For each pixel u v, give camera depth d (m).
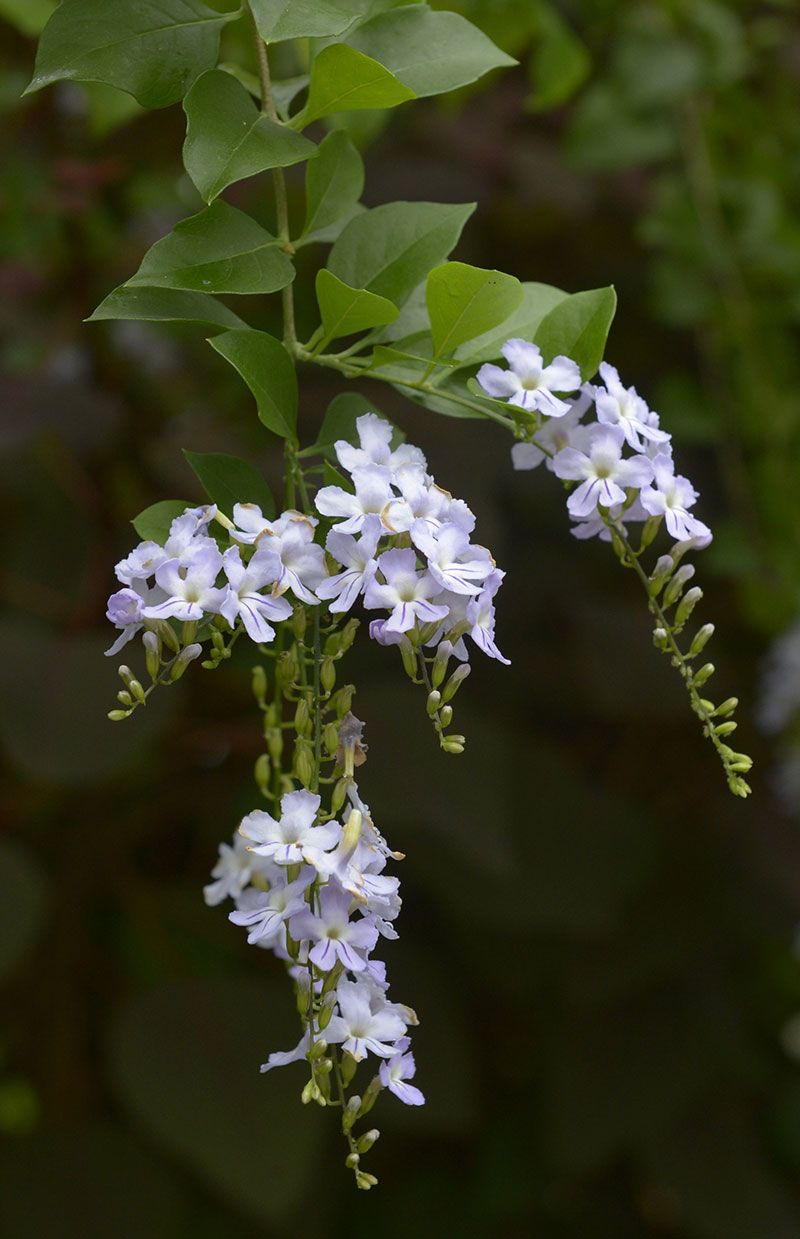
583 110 0.73
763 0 0.80
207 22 0.48
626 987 0.78
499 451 0.71
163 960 0.79
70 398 0.72
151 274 0.46
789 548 0.75
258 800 0.75
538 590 0.79
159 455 0.77
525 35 0.61
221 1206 0.76
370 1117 0.73
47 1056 0.78
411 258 0.48
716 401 0.75
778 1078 0.86
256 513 0.46
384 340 0.49
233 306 0.76
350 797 0.46
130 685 0.45
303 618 0.46
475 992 0.84
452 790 0.69
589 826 0.77
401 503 0.45
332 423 0.49
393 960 0.77
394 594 0.45
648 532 0.48
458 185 0.75
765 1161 0.81
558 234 0.81
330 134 0.50
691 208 0.73
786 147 0.79
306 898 0.46
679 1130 0.81
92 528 0.78
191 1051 0.71
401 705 0.72
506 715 0.82
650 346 0.80
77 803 0.78
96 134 0.62
